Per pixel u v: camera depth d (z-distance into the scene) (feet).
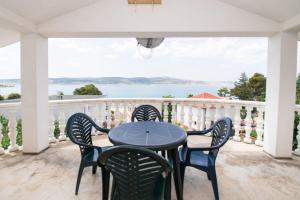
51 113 13.32
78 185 7.55
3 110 11.34
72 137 7.36
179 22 11.28
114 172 4.92
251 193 7.72
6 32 12.51
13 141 11.79
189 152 7.18
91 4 11.28
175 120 16.01
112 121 15.92
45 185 8.17
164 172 4.77
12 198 7.26
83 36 12.44
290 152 11.11
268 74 11.97
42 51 11.93
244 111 14.25
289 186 8.26
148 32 11.55
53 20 11.31
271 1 9.31
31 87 11.34
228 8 11.14
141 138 7.09
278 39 11.05
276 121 11.14
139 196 4.88
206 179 8.85
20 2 8.78
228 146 13.25
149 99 15.80
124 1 11.28
